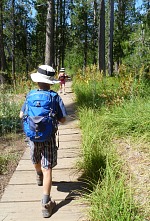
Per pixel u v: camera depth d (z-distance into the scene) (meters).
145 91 8.77
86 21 42.84
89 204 3.99
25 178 4.91
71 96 13.48
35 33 43.00
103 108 7.89
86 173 4.80
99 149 5.16
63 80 14.30
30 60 41.72
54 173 5.04
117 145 5.79
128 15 39.94
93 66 15.66
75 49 46.38
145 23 13.45
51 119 3.76
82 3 38.53
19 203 4.15
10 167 5.48
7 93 11.80
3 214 3.89
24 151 6.33
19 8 30.11
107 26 44.34
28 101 3.86
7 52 39.50
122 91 9.06
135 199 3.87
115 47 39.16
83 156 5.32
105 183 3.95
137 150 5.45
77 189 4.48
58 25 41.25
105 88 11.14
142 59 10.94
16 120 8.31
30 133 3.76
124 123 6.39
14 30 31.73
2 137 7.46
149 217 3.49
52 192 4.42
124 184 4.27
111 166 4.54
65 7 42.47
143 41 11.55
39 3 33.03
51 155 3.87
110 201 3.49
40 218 3.78
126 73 11.18
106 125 6.57
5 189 4.55
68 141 6.70
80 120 7.82
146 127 6.09
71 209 3.96
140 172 4.60
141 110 6.75
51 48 18.81
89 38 44.09
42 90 3.94
